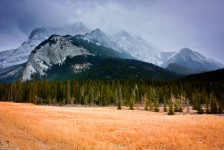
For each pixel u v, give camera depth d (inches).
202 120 1518.2
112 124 1469.0
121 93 4950.8
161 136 1141.1
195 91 4805.6
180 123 1437.0
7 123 1080.2
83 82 5748.0
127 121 1608.0
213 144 1030.4
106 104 4739.2
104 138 1143.0
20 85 5246.1
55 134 1030.4
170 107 2883.9
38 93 5073.8
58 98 5088.6
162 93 4926.2
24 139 876.6
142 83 5964.6
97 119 1732.3
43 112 2096.5
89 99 4923.7
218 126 1256.8
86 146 916.0
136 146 1030.4
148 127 1350.9
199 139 1100.5
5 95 5255.9
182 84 5999.0
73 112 2263.8
